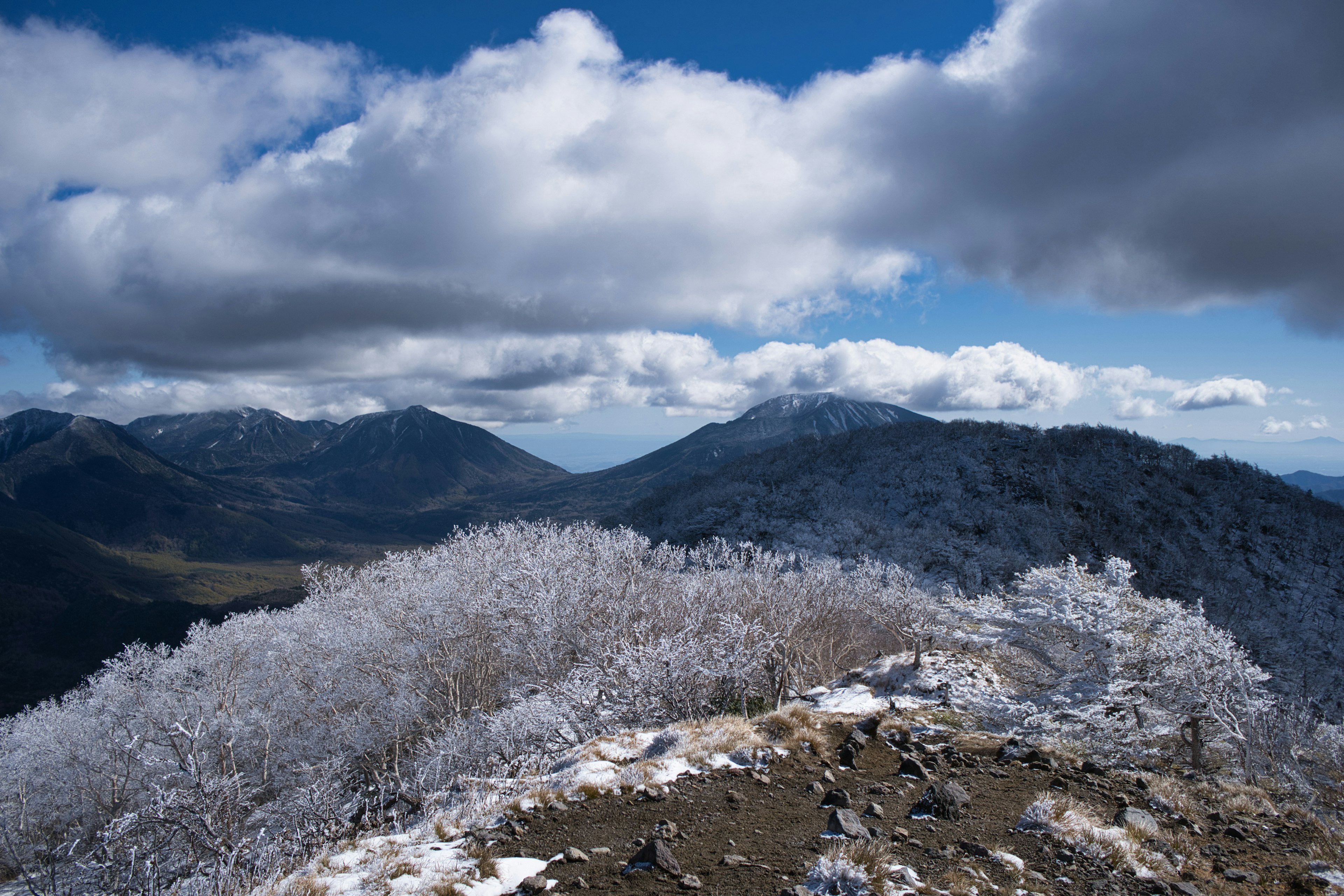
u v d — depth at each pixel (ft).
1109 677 45.83
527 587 85.25
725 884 19.86
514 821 26.66
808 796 29.35
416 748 79.41
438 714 84.99
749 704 82.58
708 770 32.42
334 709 84.48
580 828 25.70
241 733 82.17
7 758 78.79
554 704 62.64
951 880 19.49
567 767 36.35
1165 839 24.27
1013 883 19.89
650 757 36.17
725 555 125.39
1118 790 30.76
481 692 88.48
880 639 122.52
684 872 21.03
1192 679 41.70
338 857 24.61
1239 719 41.65
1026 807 27.53
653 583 102.99
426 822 30.25
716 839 24.08
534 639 83.51
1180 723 42.68
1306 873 21.89
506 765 56.13
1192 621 44.60
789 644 88.63
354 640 86.89
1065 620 48.19
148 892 32.30
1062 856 22.07
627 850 23.13
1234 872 21.97
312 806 48.49
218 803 43.68
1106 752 42.09
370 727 81.20
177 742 71.31
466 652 91.56
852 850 20.53
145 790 76.69
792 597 97.25
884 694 75.20
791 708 44.73
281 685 93.76
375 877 21.54
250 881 26.99
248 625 103.40
